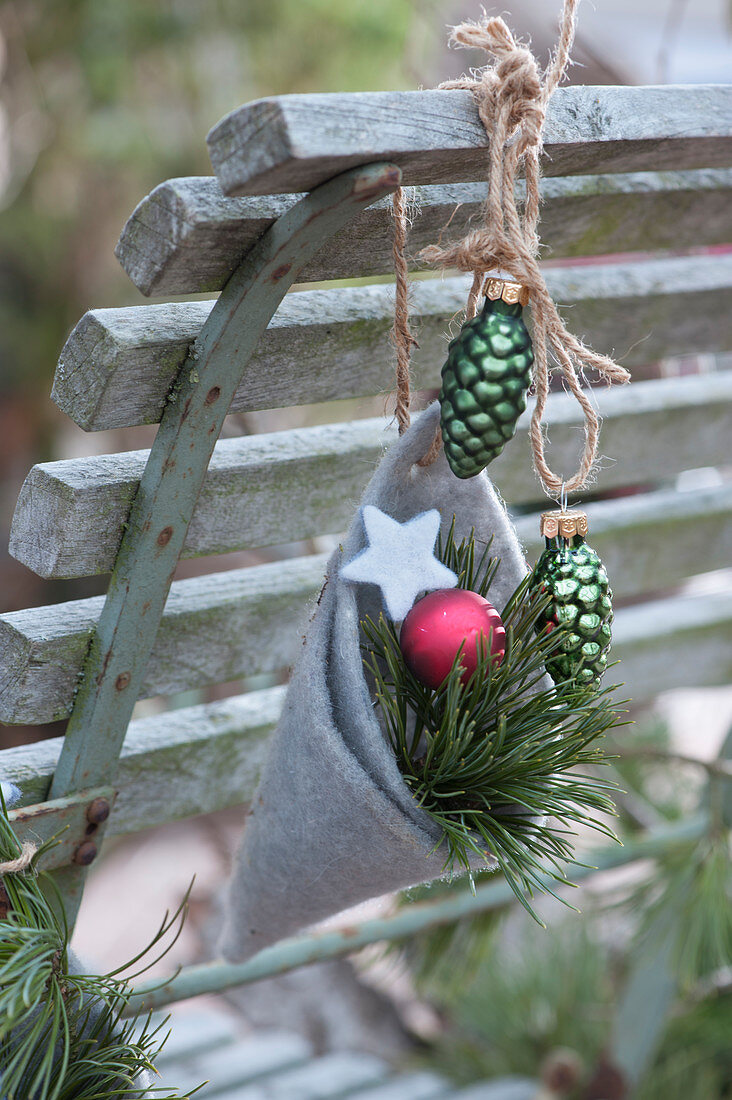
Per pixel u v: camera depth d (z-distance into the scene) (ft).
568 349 3.56
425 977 4.78
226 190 3.47
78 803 3.92
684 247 4.33
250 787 4.31
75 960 3.68
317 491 4.13
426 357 4.12
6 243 10.57
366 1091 7.00
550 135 3.63
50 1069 3.53
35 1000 3.49
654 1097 6.07
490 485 3.73
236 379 3.74
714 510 4.78
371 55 8.46
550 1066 6.04
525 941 7.41
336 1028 7.82
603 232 4.18
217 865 10.08
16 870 3.63
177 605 4.11
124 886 9.85
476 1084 6.94
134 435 11.56
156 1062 7.08
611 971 7.14
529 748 3.63
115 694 3.89
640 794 6.36
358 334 3.98
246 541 4.11
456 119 3.52
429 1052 7.59
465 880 4.51
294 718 3.67
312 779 3.65
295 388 3.98
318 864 3.74
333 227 3.55
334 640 3.64
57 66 9.04
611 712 3.72
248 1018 8.17
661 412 4.58
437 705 3.68
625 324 4.41
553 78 3.55
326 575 3.67
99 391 3.70
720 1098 6.34
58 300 10.82
